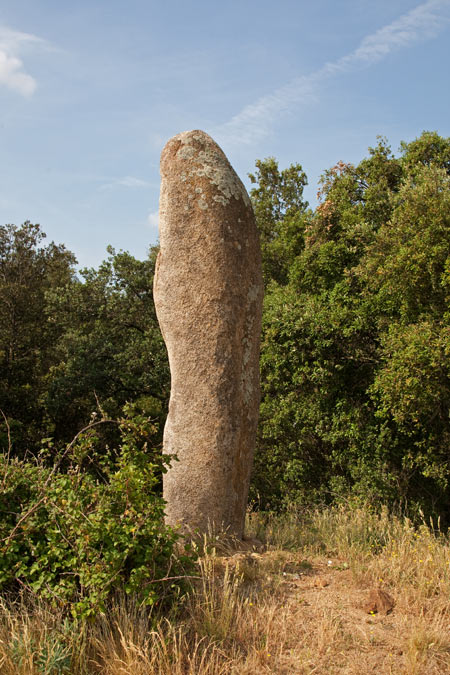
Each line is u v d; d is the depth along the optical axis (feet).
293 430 38.70
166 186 17.07
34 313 59.93
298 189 71.26
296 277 39.04
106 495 11.34
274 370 36.14
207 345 16.19
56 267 69.31
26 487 12.47
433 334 26.30
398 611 11.81
